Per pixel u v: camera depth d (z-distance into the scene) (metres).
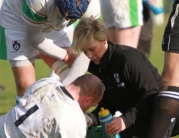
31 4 15.91
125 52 14.52
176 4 14.33
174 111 13.86
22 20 17.75
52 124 12.96
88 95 13.72
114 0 23.39
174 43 14.03
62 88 13.35
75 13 15.67
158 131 13.81
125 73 14.40
